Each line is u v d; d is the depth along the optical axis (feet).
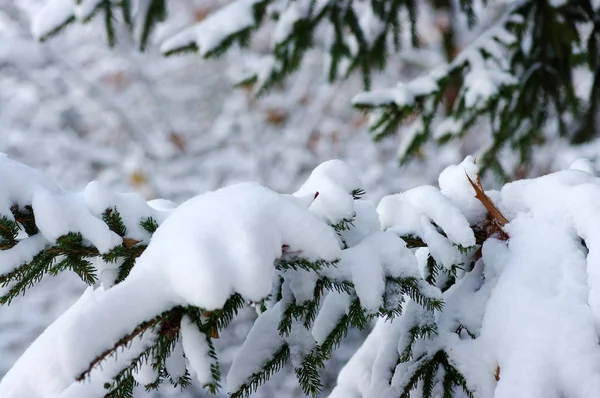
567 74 7.69
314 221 3.90
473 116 7.89
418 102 6.89
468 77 6.88
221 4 17.63
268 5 7.53
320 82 19.53
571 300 4.08
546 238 4.34
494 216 4.52
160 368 4.00
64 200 4.09
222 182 18.43
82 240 4.07
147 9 7.78
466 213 4.58
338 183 4.29
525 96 7.73
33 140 17.67
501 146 8.14
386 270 4.20
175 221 3.88
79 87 17.74
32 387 4.10
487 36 7.26
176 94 20.40
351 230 4.33
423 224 4.41
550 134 11.35
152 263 3.77
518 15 7.36
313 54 18.63
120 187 17.31
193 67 20.54
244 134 19.01
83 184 17.70
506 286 4.23
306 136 18.86
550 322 4.04
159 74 20.38
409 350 4.33
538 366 3.95
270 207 3.89
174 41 7.28
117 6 7.55
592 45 7.64
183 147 18.80
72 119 19.52
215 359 3.76
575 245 4.28
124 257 4.20
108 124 18.39
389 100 6.73
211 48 7.24
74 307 4.31
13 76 17.71
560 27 7.24
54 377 4.09
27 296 15.01
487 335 4.19
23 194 4.09
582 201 4.32
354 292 4.19
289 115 19.36
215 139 19.22
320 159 18.80
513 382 3.97
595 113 8.34
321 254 3.90
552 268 4.22
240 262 3.73
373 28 8.19
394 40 8.29
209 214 3.85
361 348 4.71
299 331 4.25
